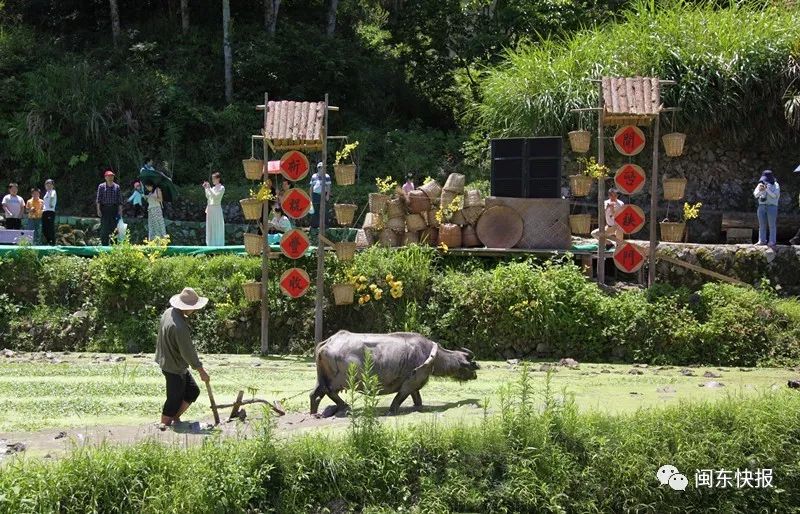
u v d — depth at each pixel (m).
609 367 20.05
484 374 18.81
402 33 44.62
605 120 22.97
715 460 12.44
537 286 21.52
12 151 37.72
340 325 22.16
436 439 12.23
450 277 22.44
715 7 35.88
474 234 23.48
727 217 27.75
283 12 47.91
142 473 11.17
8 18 46.09
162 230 29.11
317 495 11.54
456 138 41.44
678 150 22.33
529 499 11.66
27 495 10.62
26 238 25.05
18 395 16.50
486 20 42.69
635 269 22.41
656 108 22.19
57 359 20.47
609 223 25.58
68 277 22.70
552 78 30.33
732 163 29.81
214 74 43.16
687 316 21.25
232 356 21.28
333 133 41.44
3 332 22.06
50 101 38.03
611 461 12.17
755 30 29.58
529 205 23.23
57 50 42.94
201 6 46.81
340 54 42.66
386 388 14.56
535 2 41.94
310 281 22.52
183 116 39.88
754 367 20.47
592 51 30.58
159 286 22.50
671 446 12.56
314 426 13.66
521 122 30.33
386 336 14.78
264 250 21.81
